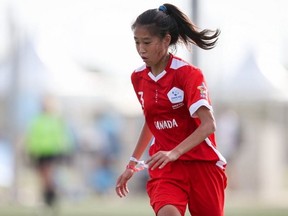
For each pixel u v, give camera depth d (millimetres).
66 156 71938
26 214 58250
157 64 24281
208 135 23438
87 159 84688
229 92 90125
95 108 93312
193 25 24531
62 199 77625
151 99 24453
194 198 24922
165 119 24531
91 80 92375
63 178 80062
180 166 24719
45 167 62031
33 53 84625
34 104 83312
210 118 23562
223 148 78938
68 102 89438
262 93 89062
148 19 23781
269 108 93688
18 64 82812
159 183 24734
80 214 57375
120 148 85625
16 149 80875
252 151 84438
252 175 84562
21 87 82812
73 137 83750
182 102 24156
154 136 25125
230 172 83938
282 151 104938
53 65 87062
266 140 85062
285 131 105438
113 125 83875
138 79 24812
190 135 23406
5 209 63469
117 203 70000
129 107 99812
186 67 24031
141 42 23844
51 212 59469
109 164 83875
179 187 24641
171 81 24078
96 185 83500
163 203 24094
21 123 82500
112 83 100375
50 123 62531
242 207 64375
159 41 23859
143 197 79375
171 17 24250
